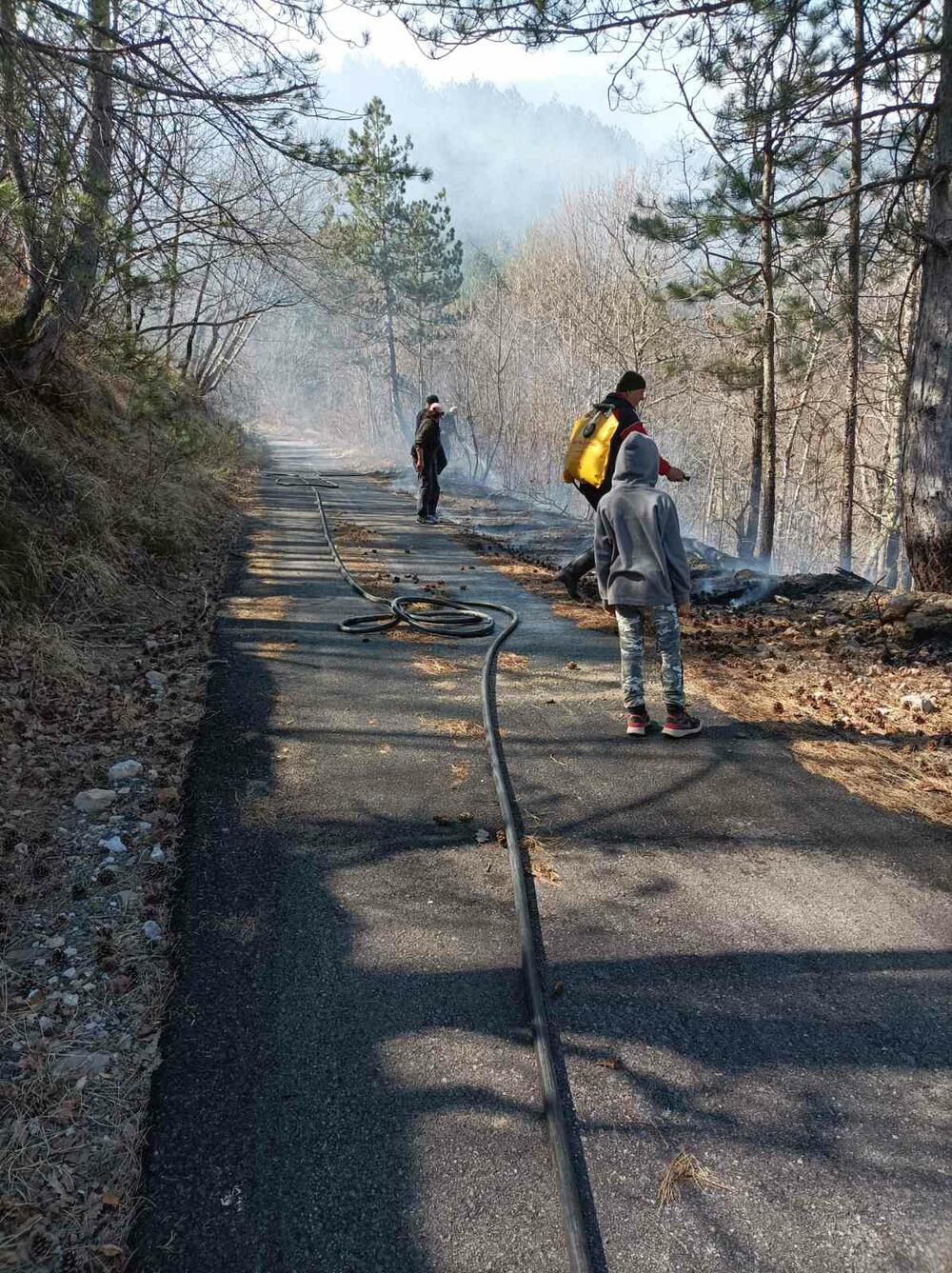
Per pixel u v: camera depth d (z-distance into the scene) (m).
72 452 8.09
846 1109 2.20
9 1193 1.96
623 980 2.69
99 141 6.23
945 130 7.46
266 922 2.96
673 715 4.63
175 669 5.57
